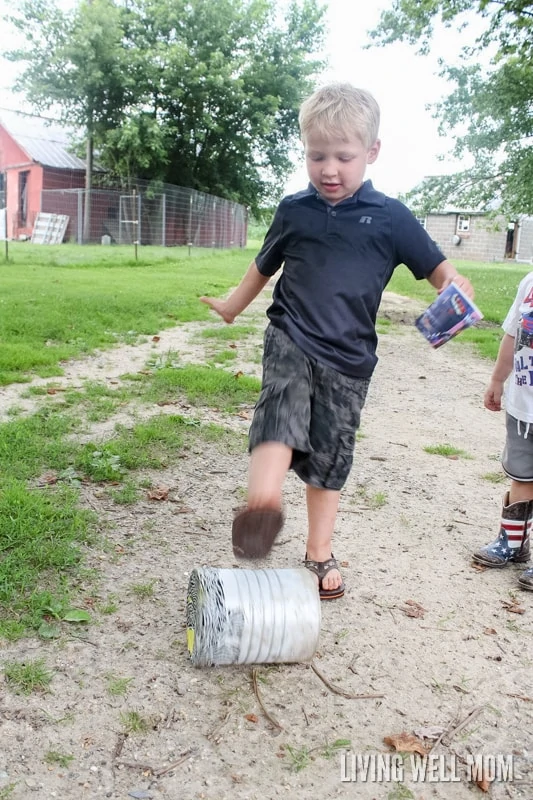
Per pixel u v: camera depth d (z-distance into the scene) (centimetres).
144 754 197
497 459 482
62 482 382
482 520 377
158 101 3356
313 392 250
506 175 1942
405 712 222
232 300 283
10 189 3519
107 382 613
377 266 250
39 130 3519
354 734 211
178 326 965
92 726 206
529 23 1638
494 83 1855
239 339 871
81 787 184
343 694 228
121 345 791
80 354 726
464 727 217
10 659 233
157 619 262
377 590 295
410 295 1656
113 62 3128
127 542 321
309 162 244
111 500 367
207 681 230
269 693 227
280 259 269
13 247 2489
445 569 319
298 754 201
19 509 328
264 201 4097
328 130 237
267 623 230
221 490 392
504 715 223
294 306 252
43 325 822
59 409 517
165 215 2994
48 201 3088
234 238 3747
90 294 1162
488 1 1642
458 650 256
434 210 2033
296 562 315
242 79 3453
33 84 3128
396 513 379
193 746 201
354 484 417
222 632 226
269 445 229
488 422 576
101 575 290
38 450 419
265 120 3466
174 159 3531
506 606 289
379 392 661
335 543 337
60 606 260
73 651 240
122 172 3306
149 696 221
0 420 482
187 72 3300
